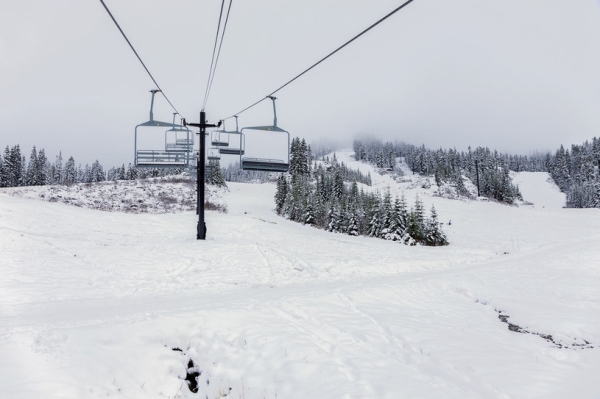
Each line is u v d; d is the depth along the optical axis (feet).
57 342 19.19
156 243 70.13
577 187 328.29
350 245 92.12
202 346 22.77
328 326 27.66
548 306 36.50
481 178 317.83
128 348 20.66
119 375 18.75
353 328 27.81
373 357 23.16
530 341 28.32
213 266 50.98
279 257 61.21
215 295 34.96
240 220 135.03
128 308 28.22
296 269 52.26
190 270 47.83
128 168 327.67
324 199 227.61
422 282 44.88
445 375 21.35
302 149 289.74
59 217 97.81
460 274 52.29
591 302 38.11
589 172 385.91
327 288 39.55
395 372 21.29
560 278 50.34
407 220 121.60
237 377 20.83
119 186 200.64
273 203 241.14
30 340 18.72
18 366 16.83
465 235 130.31
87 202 155.53
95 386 17.37
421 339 26.86
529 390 19.72
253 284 41.57
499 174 299.99
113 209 150.61
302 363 21.52
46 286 35.65
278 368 21.22
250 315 27.43
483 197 277.85
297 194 198.08
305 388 19.49
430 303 37.45
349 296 36.14
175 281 41.60
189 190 215.51
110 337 20.84
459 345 26.27
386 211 135.23
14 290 33.32
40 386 15.99
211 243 71.26
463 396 18.86
